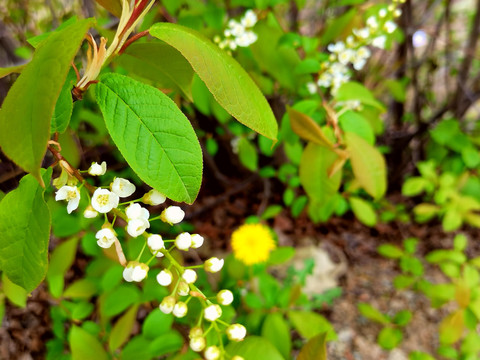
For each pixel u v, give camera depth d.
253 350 0.19
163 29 0.13
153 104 0.12
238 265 0.31
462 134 0.50
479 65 0.63
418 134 0.56
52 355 0.28
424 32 0.56
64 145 0.20
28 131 0.09
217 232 0.54
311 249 0.52
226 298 0.14
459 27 0.70
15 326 0.35
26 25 0.40
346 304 0.49
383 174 0.29
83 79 0.12
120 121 0.11
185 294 0.13
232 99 0.12
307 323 0.28
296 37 0.30
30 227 0.12
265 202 0.56
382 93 0.61
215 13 0.31
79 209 0.28
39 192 0.12
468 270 0.37
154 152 0.11
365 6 0.33
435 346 0.45
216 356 0.13
